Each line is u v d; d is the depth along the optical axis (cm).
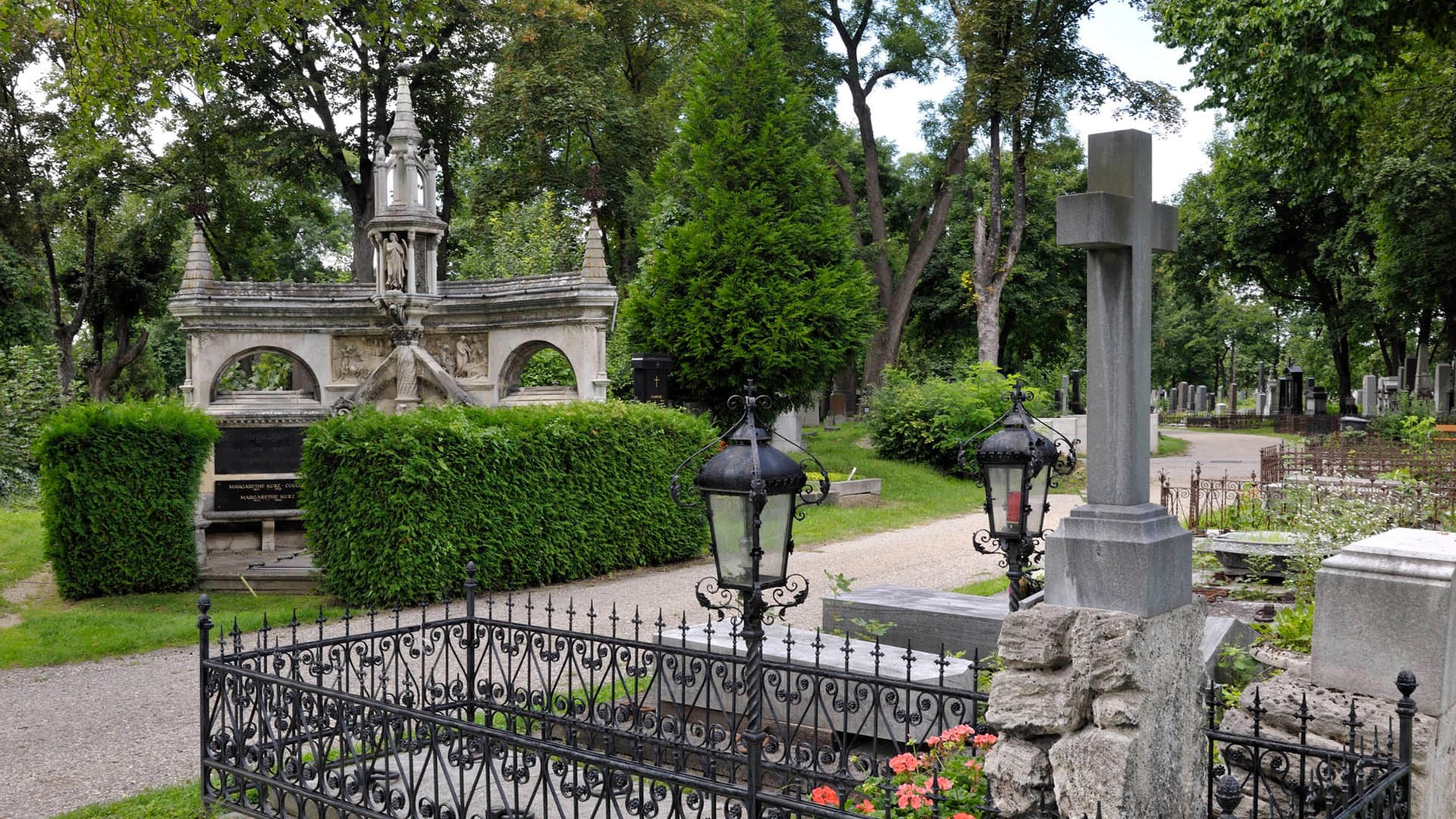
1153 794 402
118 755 704
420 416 1225
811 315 2153
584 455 1353
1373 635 494
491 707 658
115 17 1359
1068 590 418
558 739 692
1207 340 6612
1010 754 416
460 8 3017
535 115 2939
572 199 3138
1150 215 429
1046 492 704
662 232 2480
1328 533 923
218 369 1605
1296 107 1992
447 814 486
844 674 564
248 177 3278
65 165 3228
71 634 1049
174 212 3222
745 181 2248
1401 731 409
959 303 4331
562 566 1317
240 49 1508
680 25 3284
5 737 749
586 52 3095
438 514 1180
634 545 1409
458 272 3322
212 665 589
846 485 2133
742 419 449
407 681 687
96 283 3488
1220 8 2014
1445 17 2020
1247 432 4762
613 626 626
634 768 439
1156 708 404
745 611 436
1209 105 2209
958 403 2600
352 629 1071
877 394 2792
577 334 1608
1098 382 423
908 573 1330
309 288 1659
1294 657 614
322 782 521
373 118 3216
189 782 641
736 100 2275
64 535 1221
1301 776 432
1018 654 416
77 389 2455
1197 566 1141
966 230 4316
